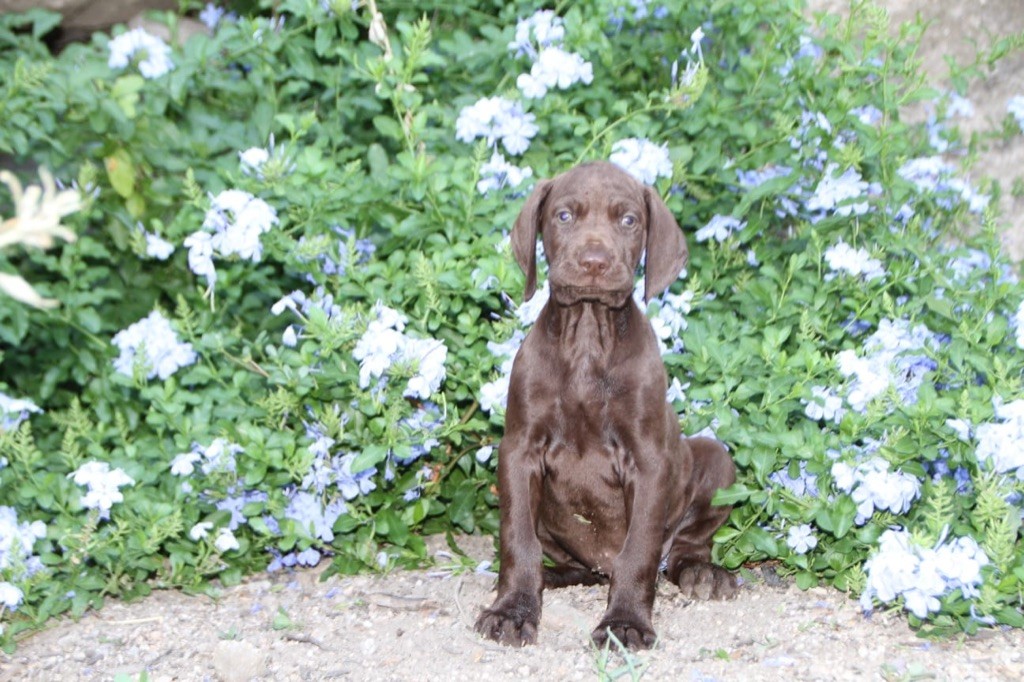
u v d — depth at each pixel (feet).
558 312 6.40
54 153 7.38
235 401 6.98
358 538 6.88
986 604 6.17
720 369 6.86
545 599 6.61
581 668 6.07
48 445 7.41
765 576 6.77
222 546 6.73
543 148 7.52
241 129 7.57
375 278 7.13
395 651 6.20
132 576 6.82
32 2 7.95
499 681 6.00
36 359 7.56
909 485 6.43
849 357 6.72
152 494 6.84
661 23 7.90
